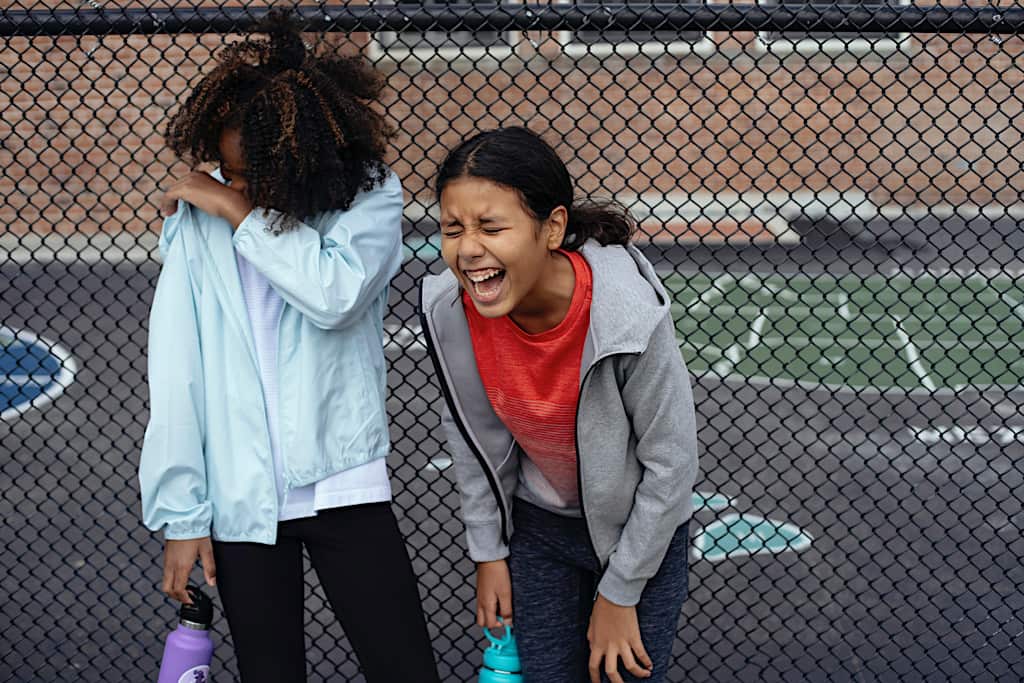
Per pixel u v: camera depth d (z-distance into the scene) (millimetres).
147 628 3373
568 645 2311
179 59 10594
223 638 3436
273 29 2100
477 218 1854
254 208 2033
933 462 5371
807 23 2416
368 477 2123
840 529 4605
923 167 11336
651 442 2018
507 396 2068
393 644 2117
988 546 4355
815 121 11578
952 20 2443
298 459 2066
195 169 2129
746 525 4672
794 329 8594
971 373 7324
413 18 2385
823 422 6164
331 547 2107
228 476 2076
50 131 10477
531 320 2014
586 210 2078
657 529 2051
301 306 2012
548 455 2115
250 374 2066
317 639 3473
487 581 2316
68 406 6484
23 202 10375
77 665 3391
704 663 3486
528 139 1894
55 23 2416
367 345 2172
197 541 2070
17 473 5281
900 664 3430
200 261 2100
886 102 11383
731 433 5965
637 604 2191
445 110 11031
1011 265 9617
